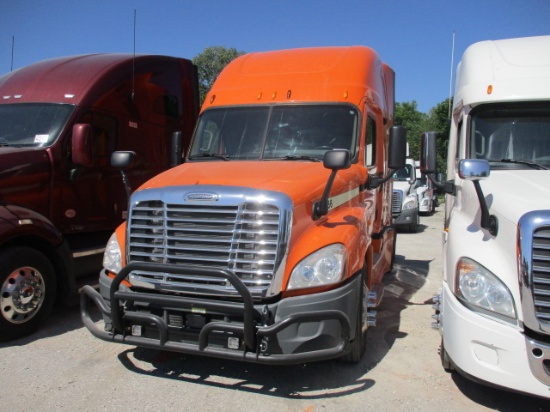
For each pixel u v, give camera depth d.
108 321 4.43
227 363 4.86
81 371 4.68
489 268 3.77
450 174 6.12
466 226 4.35
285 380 4.51
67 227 6.30
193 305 4.00
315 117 5.65
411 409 4.02
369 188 5.84
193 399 4.16
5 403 4.08
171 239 4.22
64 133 6.24
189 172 4.80
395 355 5.10
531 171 4.75
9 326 5.31
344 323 4.03
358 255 4.39
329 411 3.98
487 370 3.66
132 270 4.13
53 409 3.99
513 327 3.58
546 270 3.48
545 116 5.12
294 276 4.00
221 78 6.45
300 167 4.90
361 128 5.61
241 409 4.00
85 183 6.52
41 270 5.59
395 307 6.83
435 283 8.32
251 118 5.83
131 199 4.44
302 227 4.16
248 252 4.00
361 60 6.19
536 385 3.50
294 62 6.27
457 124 5.86
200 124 6.08
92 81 6.74
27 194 5.79
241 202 4.05
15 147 6.05
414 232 15.66
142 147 7.47
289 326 3.93
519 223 3.62
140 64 7.55
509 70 5.27
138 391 4.29
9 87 6.87
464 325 3.79
